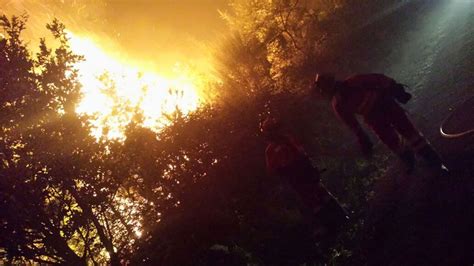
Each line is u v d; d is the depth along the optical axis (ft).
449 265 13.97
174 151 21.25
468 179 16.03
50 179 18.08
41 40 19.57
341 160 22.50
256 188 21.97
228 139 22.31
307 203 18.20
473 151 16.97
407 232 16.11
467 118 18.79
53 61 19.01
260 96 25.12
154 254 19.38
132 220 20.40
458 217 15.08
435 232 15.26
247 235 19.79
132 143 19.61
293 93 26.81
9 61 18.30
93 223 20.20
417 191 17.25
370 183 20.11
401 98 17.16
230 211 21.01
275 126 18.37
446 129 19.08
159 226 20.20
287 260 18.51
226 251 18.83
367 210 18.56
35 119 18.24
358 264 16.60
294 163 18.03
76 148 18.30
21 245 18.02
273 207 21.09
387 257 15.90
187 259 19.16
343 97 17.52
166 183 20.94
